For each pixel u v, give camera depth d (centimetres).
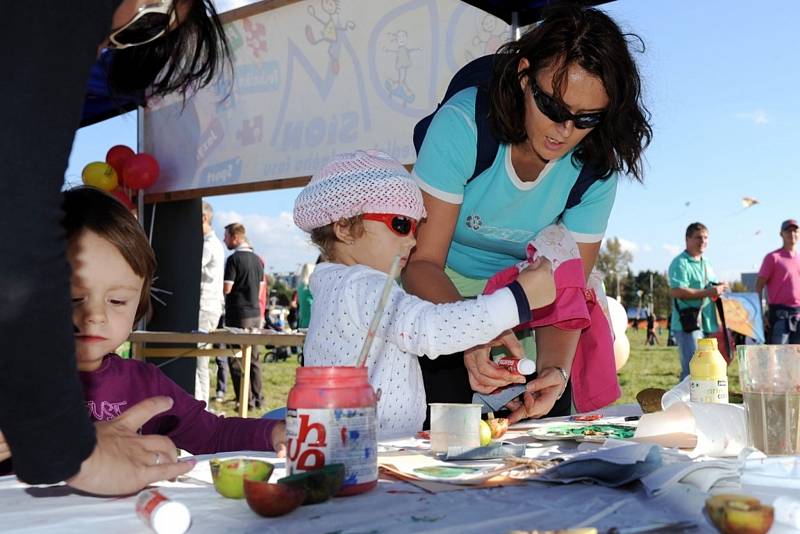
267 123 487
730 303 416
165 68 137
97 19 82
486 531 81
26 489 108
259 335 468
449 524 84
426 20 400
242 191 503
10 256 77
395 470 115
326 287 185
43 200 78
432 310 156
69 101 80
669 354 1931
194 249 600
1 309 78
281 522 86
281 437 145
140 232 143
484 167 212
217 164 518
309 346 192
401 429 183
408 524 84
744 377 131
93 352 140
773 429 126
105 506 97
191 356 543
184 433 161
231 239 770
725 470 101
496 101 197
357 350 174
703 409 132
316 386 102
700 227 685
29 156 77
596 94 182
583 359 239
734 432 129
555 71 181
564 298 209
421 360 226
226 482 99
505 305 147
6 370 80
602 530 80
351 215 183
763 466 110
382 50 420
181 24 119
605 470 103
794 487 103
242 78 498
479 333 149
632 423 179
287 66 471
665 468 100
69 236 134
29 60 77
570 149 202
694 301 679
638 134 209
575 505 92
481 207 223
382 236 184
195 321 600
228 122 511
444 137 210
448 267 244
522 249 238
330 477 94
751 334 409
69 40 79
